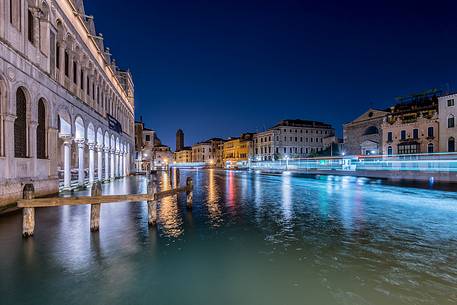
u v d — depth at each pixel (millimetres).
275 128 88062
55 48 16672
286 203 15633
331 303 4816
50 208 13289
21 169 12523
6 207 11242
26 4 13352
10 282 5586
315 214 12414
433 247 7789
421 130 45750
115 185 25328
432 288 5375
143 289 5332
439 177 33062
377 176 39688
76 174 34031
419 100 51094
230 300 4938
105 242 8062
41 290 5281
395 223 10664
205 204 15164
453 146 41000
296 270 6203
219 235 8930
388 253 7309
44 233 8883
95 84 26469
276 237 8750
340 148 81062
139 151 65125
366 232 9352
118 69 47562
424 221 11008
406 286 5457
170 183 30016
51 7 16094
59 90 16938
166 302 4875
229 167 108000
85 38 23000
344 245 7961
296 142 89062
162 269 6250
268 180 35875
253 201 16406
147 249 7547
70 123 18766
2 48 11031
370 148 56781
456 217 11789
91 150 24734
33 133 13609
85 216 11492
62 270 6156
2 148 11195
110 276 5879
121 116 40812
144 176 43406
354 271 6168
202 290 5293
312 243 8133
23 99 13148
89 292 5215
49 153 15500
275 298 5000
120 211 12703
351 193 20609
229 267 6371
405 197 18234
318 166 72188
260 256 7066
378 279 5766
